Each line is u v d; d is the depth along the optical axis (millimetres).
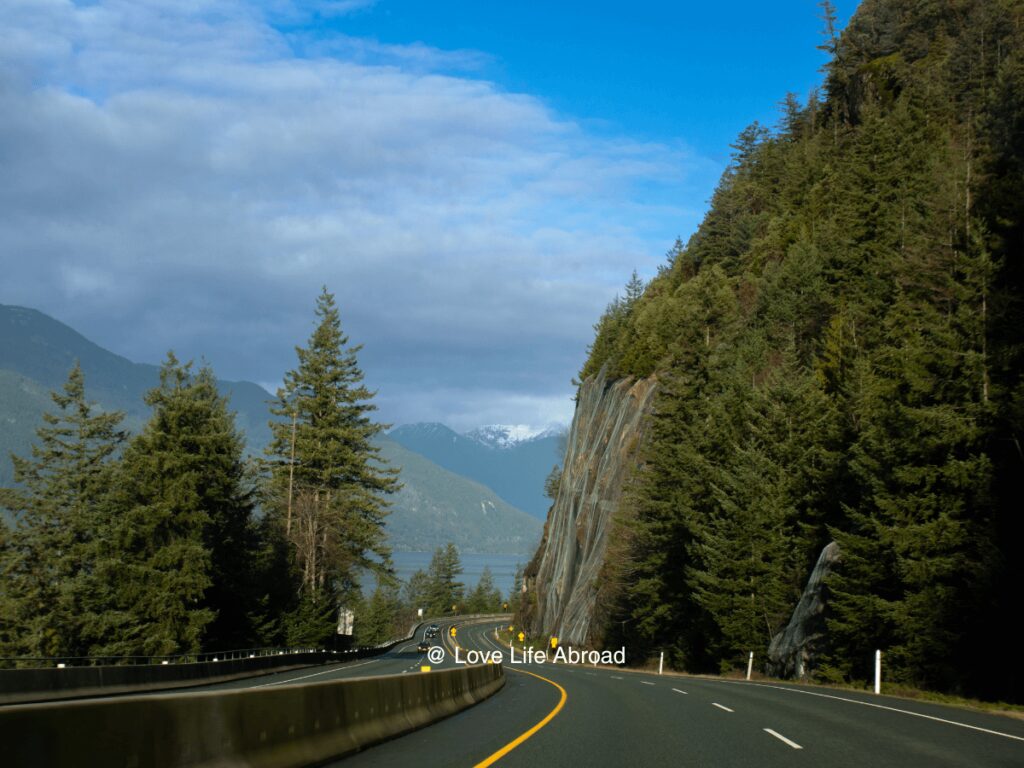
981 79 74375
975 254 30375
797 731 15773
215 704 8906
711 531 51531
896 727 16547
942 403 29672
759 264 89750
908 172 64438
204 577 50406
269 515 71125
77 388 57188
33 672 23703
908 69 93375
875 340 43656
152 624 49312
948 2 96938
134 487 52156
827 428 43344
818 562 39688
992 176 34000
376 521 73938
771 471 48031
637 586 59812
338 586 76250
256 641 59438
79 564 54094
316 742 11500
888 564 31016
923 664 28609
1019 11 79750
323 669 47250
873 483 31062
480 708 21062
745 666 45125
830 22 113000
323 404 74812
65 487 55625
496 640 127500
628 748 13312
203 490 53812
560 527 106000
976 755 12789
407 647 102000
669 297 96875
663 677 41625
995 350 29234
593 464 94250
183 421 53719
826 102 114438
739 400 56156
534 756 12359
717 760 12133
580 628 82125
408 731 15484
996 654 27172
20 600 51875
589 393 109188
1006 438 28375
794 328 67562
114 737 7129
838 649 32938
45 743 6297
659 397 62656
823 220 76750
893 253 52219
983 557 26422
